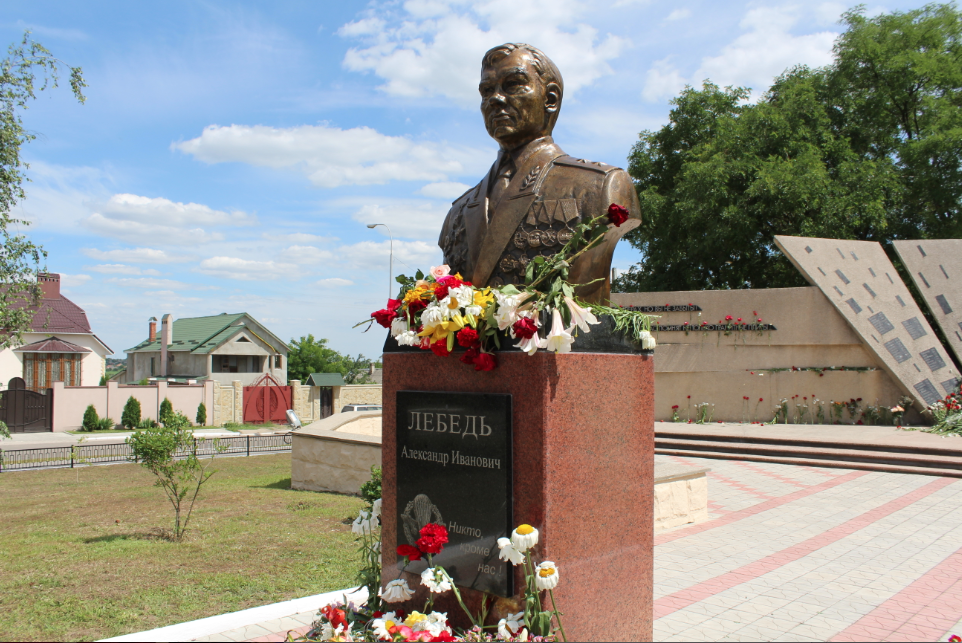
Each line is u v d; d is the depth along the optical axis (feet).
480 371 11.58
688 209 72.33
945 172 68.90
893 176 68.49
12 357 110.73
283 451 65.57
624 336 12.52
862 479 33.86
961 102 73.26
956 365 55.36
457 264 15.29
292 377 182.60
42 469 51.62
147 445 25.63
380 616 12.30
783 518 25.22
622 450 12.24
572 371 11.16
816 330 50.47
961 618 14.52
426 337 11.78
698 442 44.21
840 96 77.82
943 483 32.42
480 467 11.36
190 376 133.08
